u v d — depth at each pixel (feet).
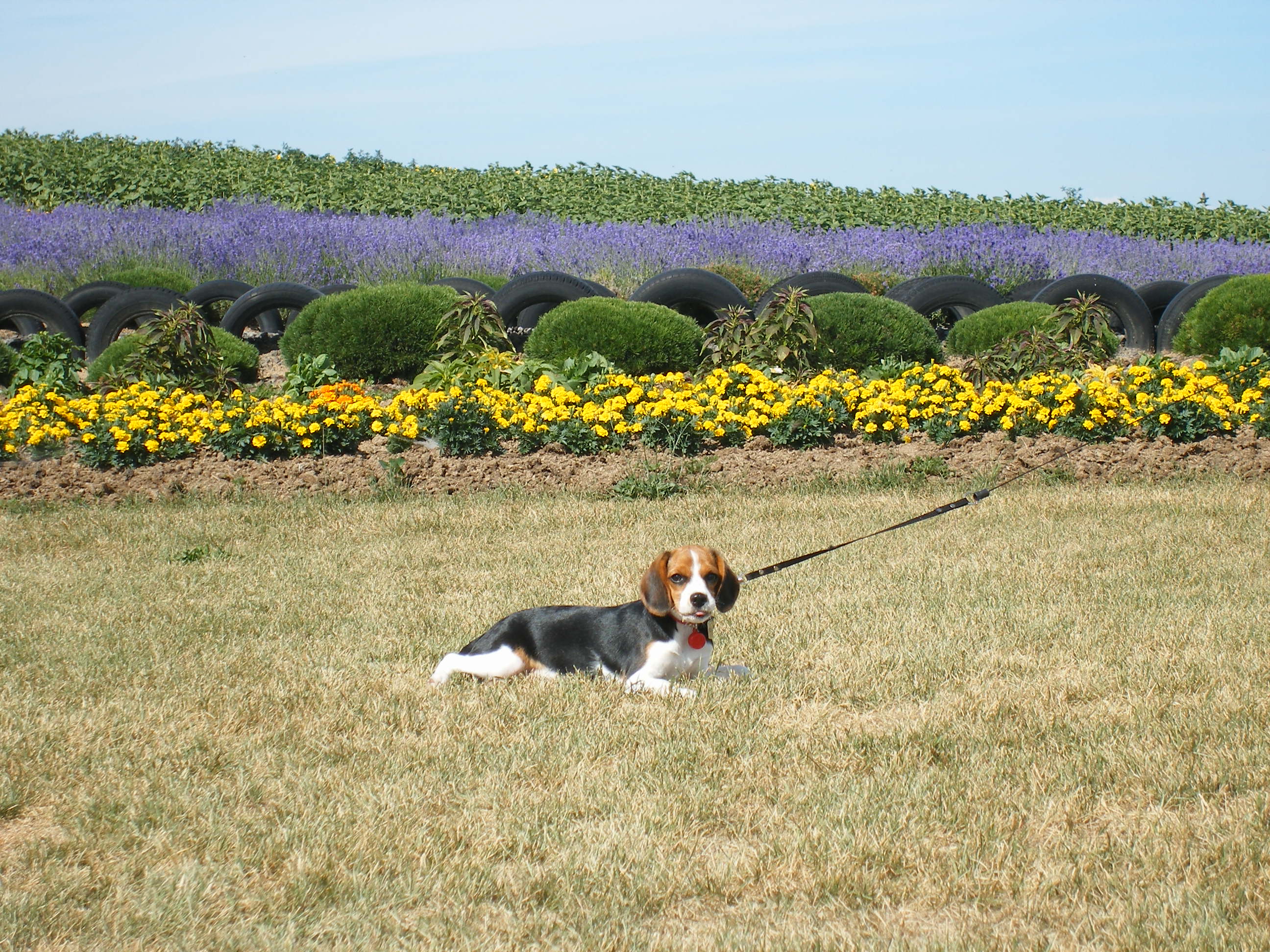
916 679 17.03
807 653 18.37
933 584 22.30
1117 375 37.68
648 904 10.89
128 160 112.37
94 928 10.64
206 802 13.20
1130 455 32.99
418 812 12.90
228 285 59.88
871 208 104.68
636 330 46.88
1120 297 56.59
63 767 14.33
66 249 70.23
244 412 34.88
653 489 31.19
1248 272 78.33
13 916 10.71
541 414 35.06
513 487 32.17
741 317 44.86
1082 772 13.46
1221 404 34.27
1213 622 19.31
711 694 16.20
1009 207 110.32
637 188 109.50
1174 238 107.24
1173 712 15.35
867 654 18.25
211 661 18.53
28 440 35.09
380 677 17.62
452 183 109.50
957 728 14.97
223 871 11.63
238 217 80.12
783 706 16.08
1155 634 18.85
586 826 12.48
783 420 35.17
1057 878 11.04
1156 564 23.26
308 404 35.68
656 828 12.41
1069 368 41.98
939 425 35.06
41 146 114.21
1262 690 16.14
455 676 17.26
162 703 16.67
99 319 55.67
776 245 70.03
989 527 26.84
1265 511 27.43
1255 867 11.20
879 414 35.58
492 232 78.64
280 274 70.03
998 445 34.22
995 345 50.67
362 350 48.83
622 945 10.20
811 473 32.73
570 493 31.76
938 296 58.44
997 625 19.54
